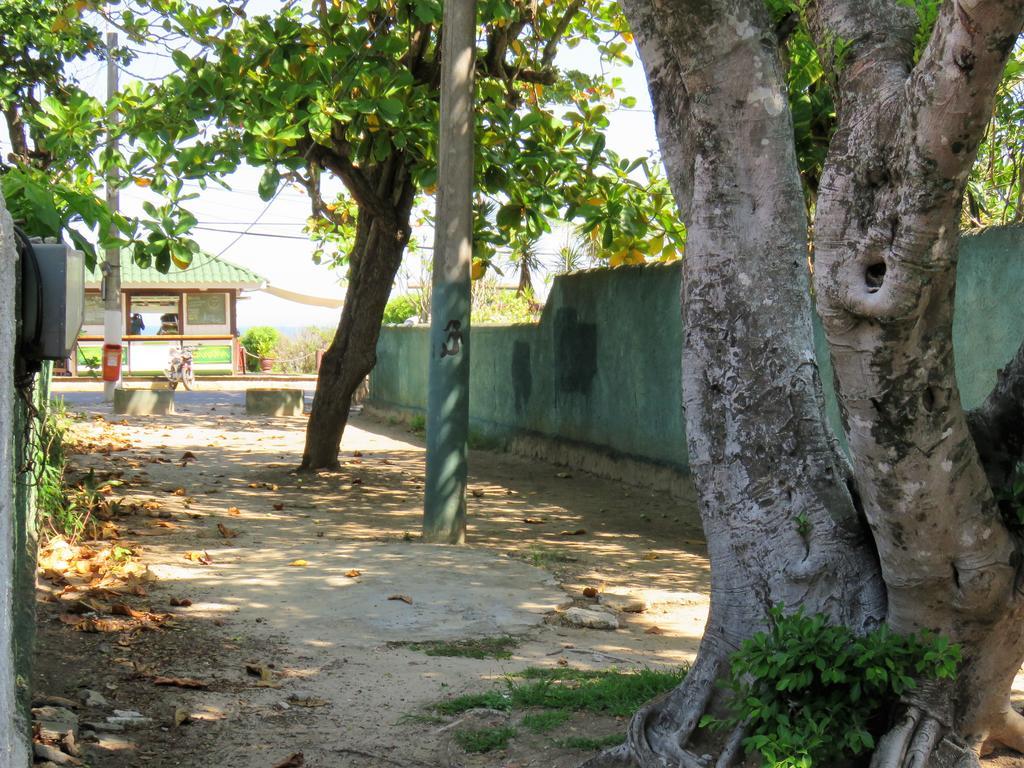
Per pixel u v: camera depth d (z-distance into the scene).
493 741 4.35
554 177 10.34
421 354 19.52
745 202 3.85
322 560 7.83
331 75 9.87
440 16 9.73
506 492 12.08
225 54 9.89
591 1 12.36
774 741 3.50
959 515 3.30
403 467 13.98
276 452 15.05
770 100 3.83
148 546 8.11
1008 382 3.72
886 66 3.27
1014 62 5.27
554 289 14.36
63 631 5.70
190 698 4.86
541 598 6.96
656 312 11.73
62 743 4.09
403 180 11.88
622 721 4.53
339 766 4.15
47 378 5.85
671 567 8.23
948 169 2.79
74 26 15.12
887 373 3.06
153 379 34.62
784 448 3.81
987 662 3.65
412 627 6.21
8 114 15.60
